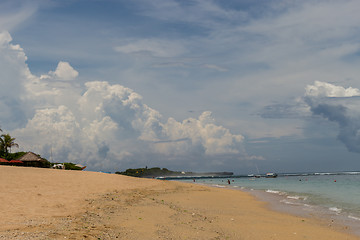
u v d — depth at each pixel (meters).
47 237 10.80
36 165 63.72
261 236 14.88
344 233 16.30
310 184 80.69
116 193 29.45
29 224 12.91
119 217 16.75
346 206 28.69
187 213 20.62
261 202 32.81
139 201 25.61
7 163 60.41
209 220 18.42
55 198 21.66
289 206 28.92
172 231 14.23
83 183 33.62
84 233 12.02
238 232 15.43
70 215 15.99
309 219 20.94
